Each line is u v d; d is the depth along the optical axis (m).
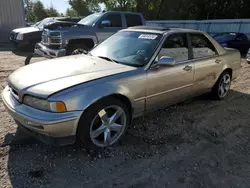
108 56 3.81
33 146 3.11
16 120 2.86
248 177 2.72
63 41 7.22
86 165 2.79
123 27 8.65
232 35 14.74
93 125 2.94
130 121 3.39
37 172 2.64
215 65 4.67
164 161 2.93
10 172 2.62
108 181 2.56
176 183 2.57
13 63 8.69
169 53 3.77
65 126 2.61
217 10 30.19
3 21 15.72
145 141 3.35
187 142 3.38
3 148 3.03
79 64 3.41
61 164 2.79
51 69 3.19
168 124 3.89
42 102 2.60
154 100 3.60
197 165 2.88
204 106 4.78
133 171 2.73
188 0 31.62
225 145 3.35
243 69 8.66
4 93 3.21
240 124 4.02
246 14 28.09
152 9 35.22
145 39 3.85
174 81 3.81
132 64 3.47
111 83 2.96
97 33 7.89
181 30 4.13
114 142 3.19
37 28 12.01
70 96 2.61
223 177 2.70
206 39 4.62
